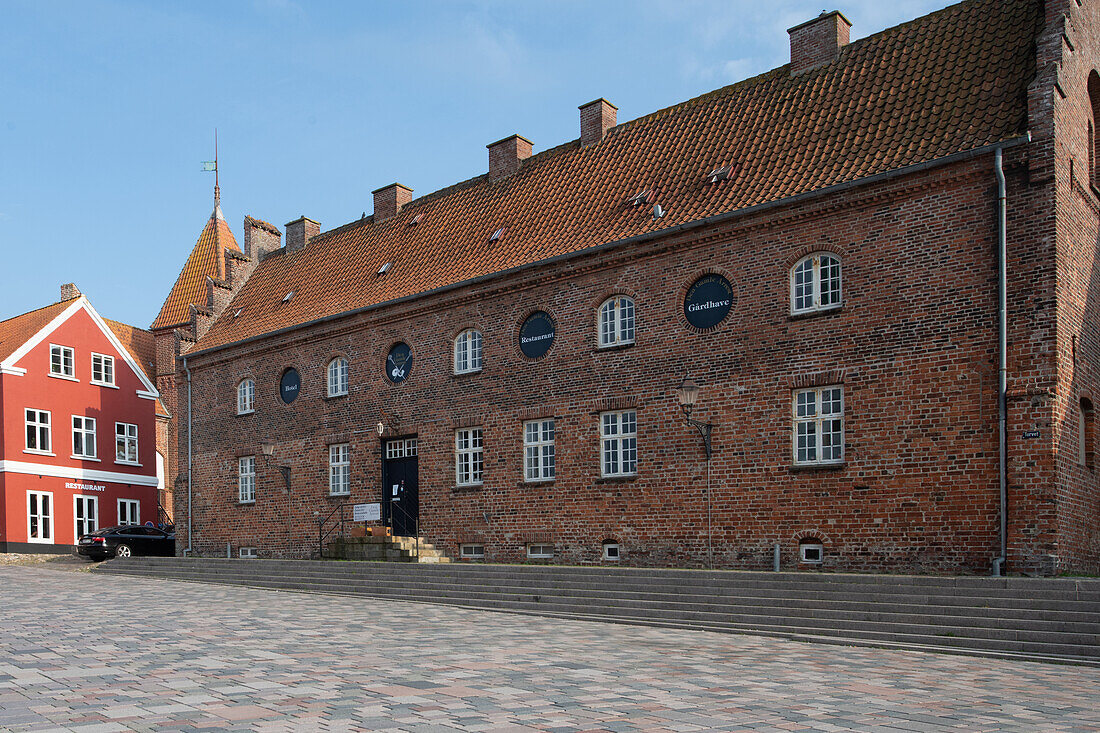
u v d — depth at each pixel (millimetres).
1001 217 18500
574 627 16734
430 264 30609
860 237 20484
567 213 27406
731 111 25984
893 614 15227
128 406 46125
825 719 9023
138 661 12188
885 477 19688
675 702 9758
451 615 18609
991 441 18391
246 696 9766
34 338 41625
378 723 8492
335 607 20125
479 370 27781
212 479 36719
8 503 39438
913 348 19562
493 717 8844
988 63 20734
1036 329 18031
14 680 10680
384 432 30188
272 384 34562
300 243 38750
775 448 21328
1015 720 9102
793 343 21281
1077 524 18297
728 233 22469
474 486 27484
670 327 23406
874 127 21656
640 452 23703
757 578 17484
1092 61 20953
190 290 51375
